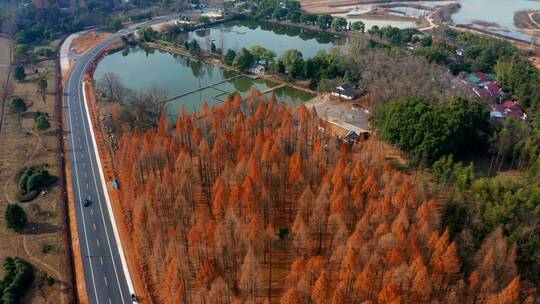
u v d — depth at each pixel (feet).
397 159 534.78
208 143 497.05
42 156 553.23
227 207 368.68
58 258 389.60
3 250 396.16
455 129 502.38
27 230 422.00
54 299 349.82
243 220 354.95
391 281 286.46
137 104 630.74
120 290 358.64
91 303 347.15
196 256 322.55
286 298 276.00
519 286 304.30
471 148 556.51
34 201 465.47
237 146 475.31
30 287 359.66
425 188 422.41
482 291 293.23
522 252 348.79
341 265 301.84
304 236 332.80
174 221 373.20
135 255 377.50
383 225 322.96
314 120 549.13
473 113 537.65
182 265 297.94
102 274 374.84
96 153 565.94
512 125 545.03
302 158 447.01
